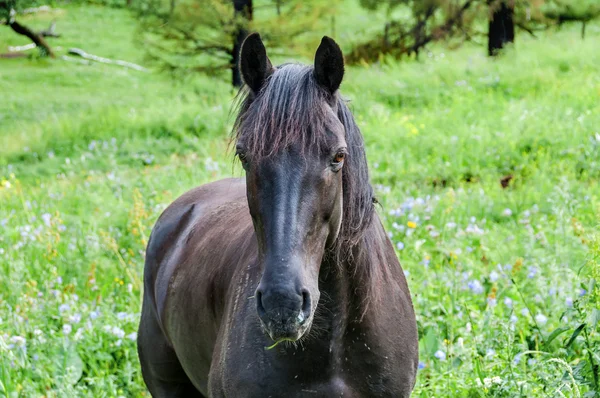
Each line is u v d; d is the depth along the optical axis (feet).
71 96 101.65
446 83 66.80
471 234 30.17
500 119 50.42
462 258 26.99
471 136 46.44
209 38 75.97
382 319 13.44
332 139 11.55
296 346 12.92
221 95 74.64
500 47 79.56
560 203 31.86
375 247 13.66
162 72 80.23
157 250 19.19
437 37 80.33
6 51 126.72
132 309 26.63
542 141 43.78
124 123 64.13
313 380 13.10
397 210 30.63
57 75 113.60
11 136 68.44
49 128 65.77
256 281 13.50
